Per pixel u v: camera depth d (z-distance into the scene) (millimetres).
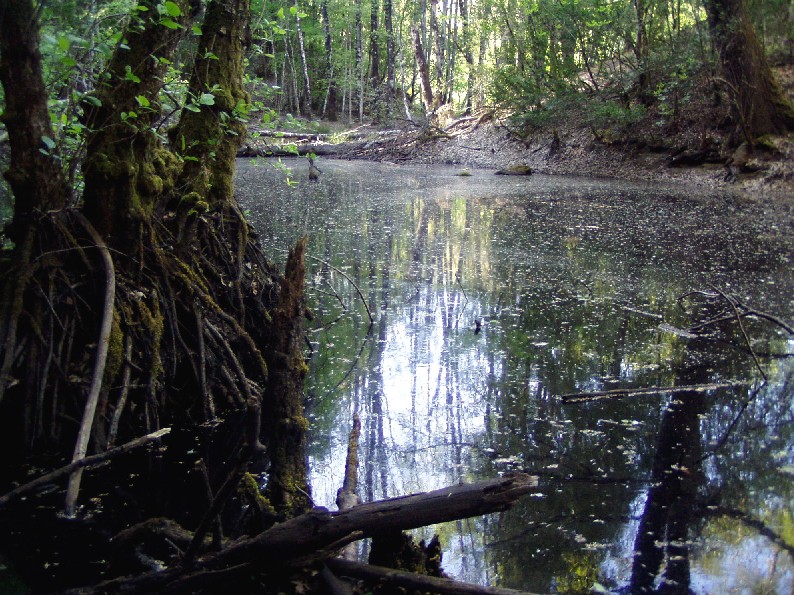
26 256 4070
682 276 8258
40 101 4074
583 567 3084
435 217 12625
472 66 27297
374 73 35812
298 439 3859
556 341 6055
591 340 6078
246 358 5043
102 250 4238
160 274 4582
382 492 3668
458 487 2812
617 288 7758
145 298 4457
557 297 7410
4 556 3041
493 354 5754
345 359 5656
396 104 31516
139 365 4371
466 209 13633
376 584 2684
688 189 16500
